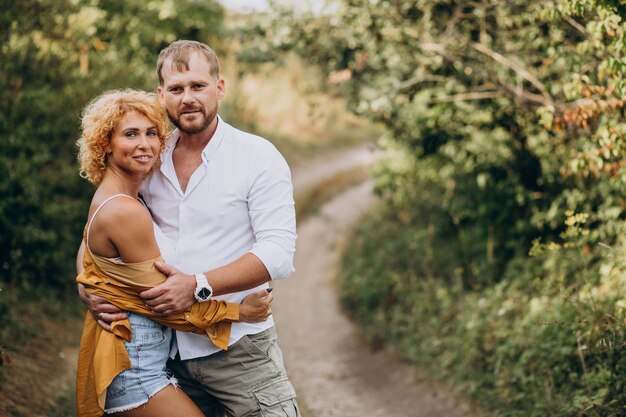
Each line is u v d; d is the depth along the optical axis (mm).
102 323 2777
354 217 17094
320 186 19875
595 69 5691
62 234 7410
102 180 2869
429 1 7242
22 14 7582
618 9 4617
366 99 7945
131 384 2779
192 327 2840
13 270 6797
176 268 2893
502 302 6938
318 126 25781
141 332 2795
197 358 2963
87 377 2865
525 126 7488
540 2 5980
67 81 8008
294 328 9898
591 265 6465
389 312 9266
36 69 7578
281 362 3080
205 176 2932
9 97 6902
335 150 24781
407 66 7734
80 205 7848
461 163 8984
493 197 8164
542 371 5465
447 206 9391
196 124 2877
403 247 11070
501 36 7047
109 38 10039
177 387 2875
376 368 7988
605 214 6379
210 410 3166
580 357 5078
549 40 6211
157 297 2732
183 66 2875
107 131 2785
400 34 7488
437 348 7438
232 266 2814
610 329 4797
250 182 2924
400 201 12359
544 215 7359
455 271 8453
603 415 4469
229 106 19297
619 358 4742
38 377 5328
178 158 2979
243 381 2953
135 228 2732
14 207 6742
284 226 2930
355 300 10695
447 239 10242
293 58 9648
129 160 2793
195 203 2930
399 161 11484
